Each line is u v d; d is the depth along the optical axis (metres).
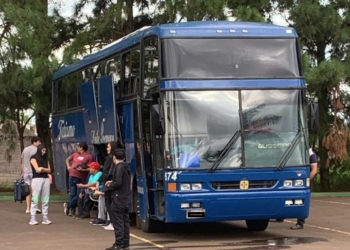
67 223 16.59
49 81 25.80
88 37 26.39
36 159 16.20
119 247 11.91
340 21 26.11
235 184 12.72
